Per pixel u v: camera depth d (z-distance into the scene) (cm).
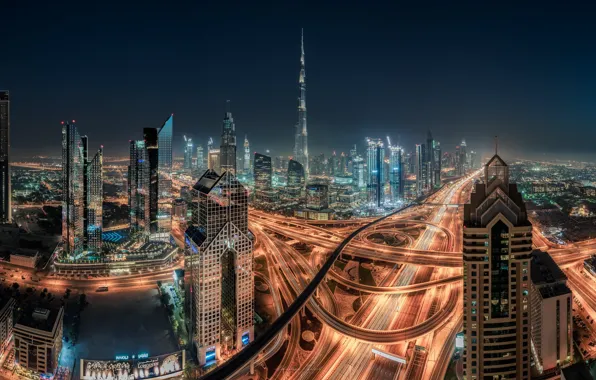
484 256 18225
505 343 18525
